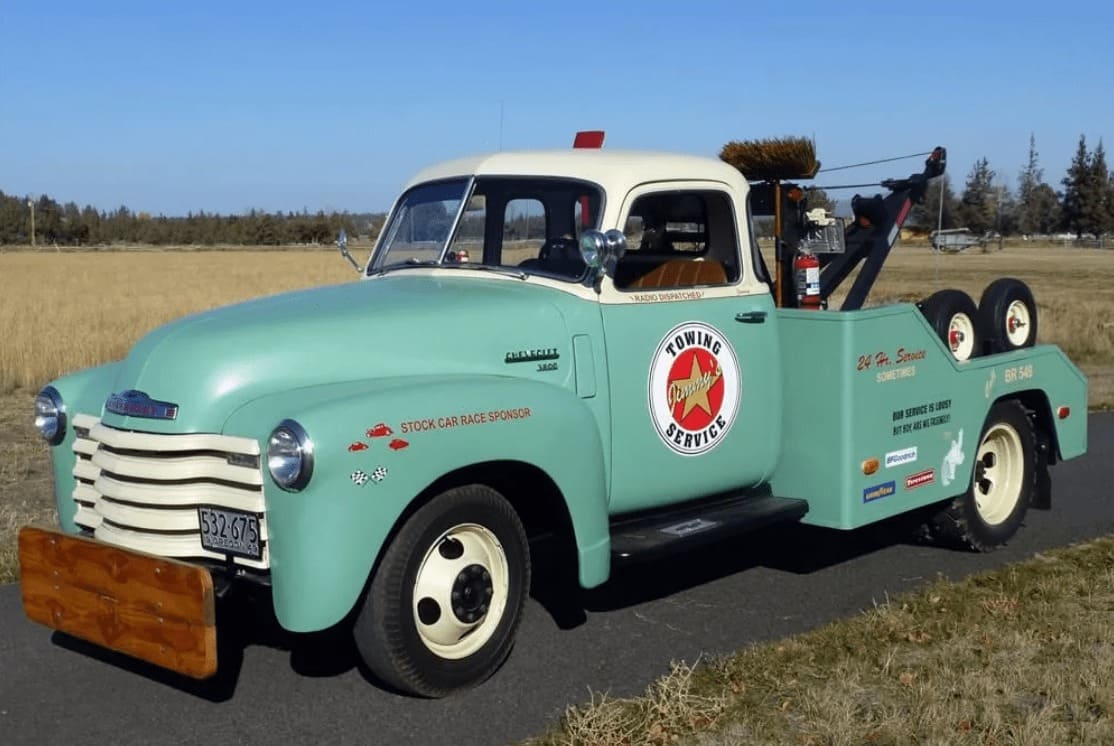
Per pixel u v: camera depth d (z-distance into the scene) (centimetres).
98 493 477
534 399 481
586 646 535
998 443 725
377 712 460
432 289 539
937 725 438
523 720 452
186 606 414
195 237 10812
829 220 705
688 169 586
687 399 565
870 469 610
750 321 594
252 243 10781
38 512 765
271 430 419
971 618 569
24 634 548
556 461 486
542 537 524
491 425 461
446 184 600
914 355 636
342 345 473
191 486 441
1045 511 805
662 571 661
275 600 423
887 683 486
